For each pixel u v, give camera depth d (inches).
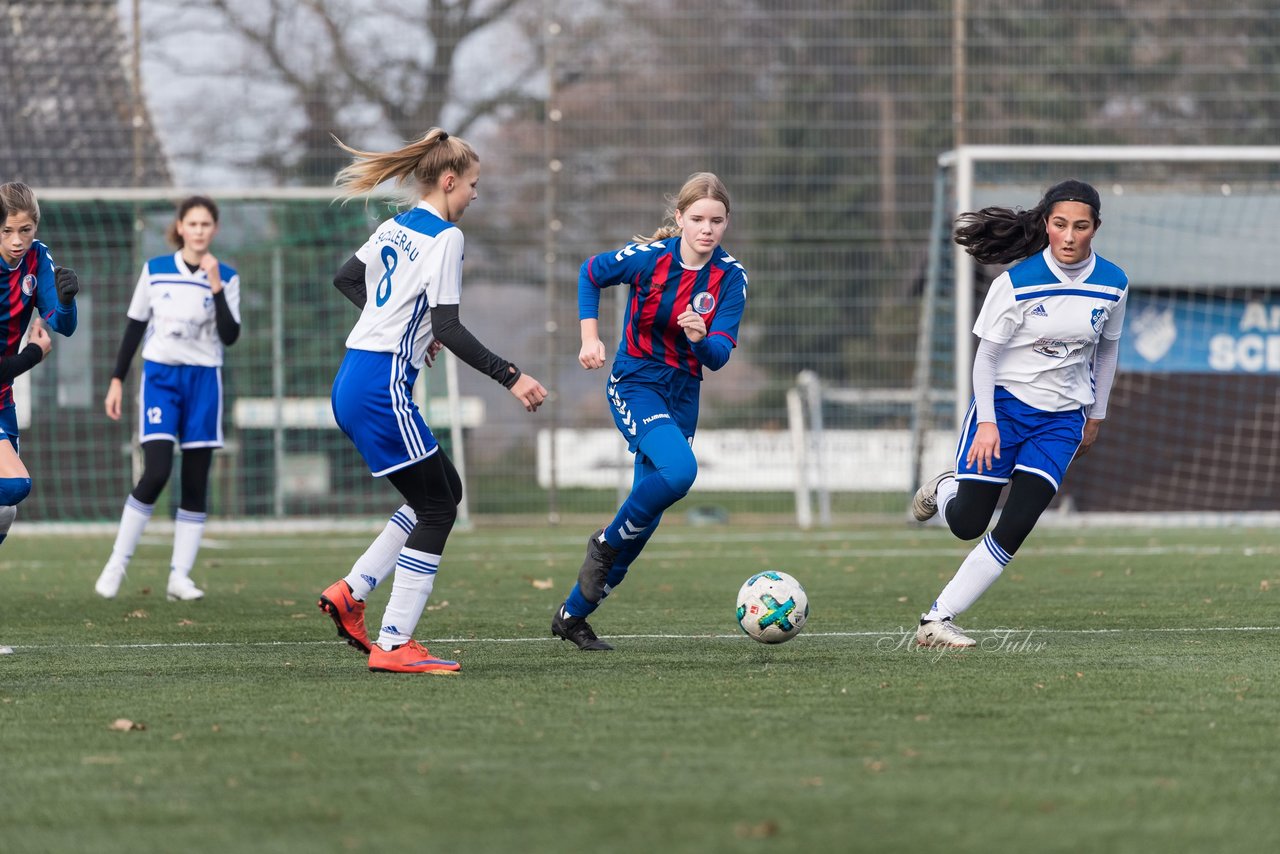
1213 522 1867.6
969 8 2043.6
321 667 719.7
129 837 404.8
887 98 2003.0
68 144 1945.1
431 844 392.8
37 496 1879.9
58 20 1936.5
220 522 1893.5
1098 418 792.9
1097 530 1770.4
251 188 1936.5
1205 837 398.0
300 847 392.2
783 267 1984.5
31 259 773.3
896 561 1382.9
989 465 748.0
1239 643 796.0
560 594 1112.2
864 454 1975.9
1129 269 1887.3
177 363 1079.6
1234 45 2122.3
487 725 552.1
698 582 1197.1
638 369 767.1
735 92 2030.0
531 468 1991.9
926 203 1994.3
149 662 742.5
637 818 416.2
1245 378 1893.5
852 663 715.4
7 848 396.5
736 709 583.5
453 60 2091.5
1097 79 2050.9
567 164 2018.9
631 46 2042.3
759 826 403.5
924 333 1883.6
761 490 2006.6
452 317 666.8
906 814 419.8
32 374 1877.5
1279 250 1888.5
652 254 750.5
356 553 1528.1
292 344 1924.2
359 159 698.2
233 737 533.6
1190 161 1871.3
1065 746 511.2
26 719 573.3
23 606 1037.8
